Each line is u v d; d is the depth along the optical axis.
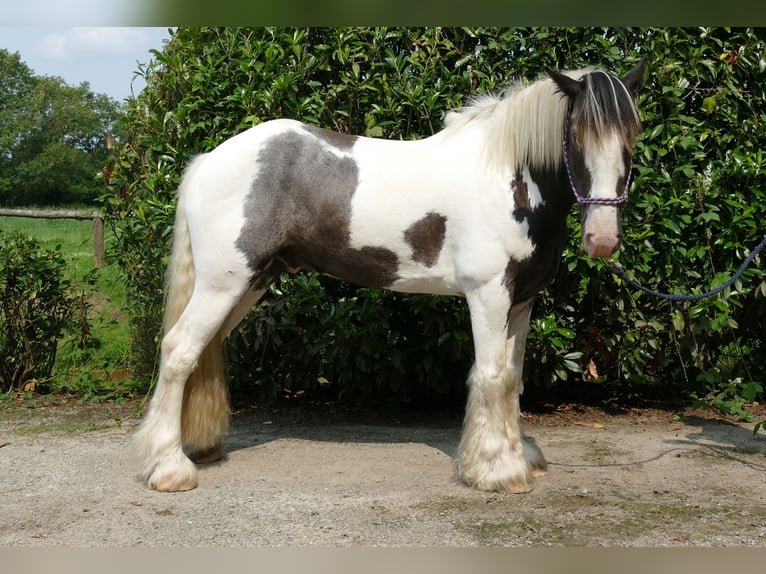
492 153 3.03
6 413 4.52
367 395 4.79
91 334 5.36
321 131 3.29
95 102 40.16
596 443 3.92
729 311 4.33
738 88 4.41
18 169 34.31
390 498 3.01
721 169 4.34
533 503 2.96
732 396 4.76
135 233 4.61
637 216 4.21
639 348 4.49
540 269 3.10
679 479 3.29
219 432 3.43
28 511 2.86
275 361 4.67
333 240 3.18
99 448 3.76
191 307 3.13
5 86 38.53
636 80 2.96
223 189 3.10
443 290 3.21
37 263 4.83
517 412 3.31
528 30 4.27
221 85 4.27
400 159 3.18
